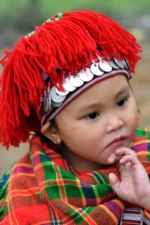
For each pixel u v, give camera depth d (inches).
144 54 452.1
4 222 86.4
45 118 83.7
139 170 81.8
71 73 79.2
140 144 88.4
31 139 90.7
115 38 81.8
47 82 80.5
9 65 83.0
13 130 86.7
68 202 83.4
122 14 692.1
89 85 78.9
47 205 85.4
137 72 380.2
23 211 85.3
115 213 82.3
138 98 312.7
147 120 263.6
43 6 706.8
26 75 80.4
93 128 80.6
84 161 87.7
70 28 81.5
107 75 79.2
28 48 81.4
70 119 81.1
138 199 81.4
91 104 79.6
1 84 84.4
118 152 81.7
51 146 90.3
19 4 671.8
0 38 568.1
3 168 226.8
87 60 79.0
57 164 86.7
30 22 629.6
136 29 603.2
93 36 81.6
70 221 82.4
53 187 84.1
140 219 82.7
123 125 81.1
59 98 80.0
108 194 84.0
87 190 83.6
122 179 83.3
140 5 732.7
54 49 79.4
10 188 89.4
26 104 82.6
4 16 634.8
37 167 86.7
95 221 81.4
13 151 245.9
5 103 84.1
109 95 79.6
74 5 733.3
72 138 82.3
